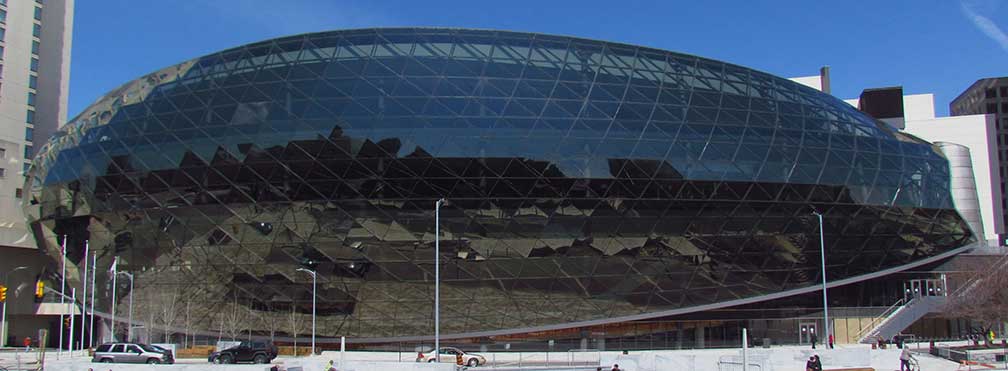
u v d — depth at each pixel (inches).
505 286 2229.3
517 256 2190.0
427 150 2123.5
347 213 2158.0
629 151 2186.3
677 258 2287.2
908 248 2578.7
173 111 2351.1
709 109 2351.1
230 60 2428.6
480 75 2266.2
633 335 2386.8
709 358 1620.3
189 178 2246.6
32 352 2541.8
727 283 2374.5
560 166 2142.0
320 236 2188.7
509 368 1721.2
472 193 2130.9
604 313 2319.1
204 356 2214.6
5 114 4362.7
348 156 2139.5
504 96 2223.2
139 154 2322.8
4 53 4394.7
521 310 2276.1
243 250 2255.2
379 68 2278.5
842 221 2416.3
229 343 2278.5
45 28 4761.3
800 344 2508.6
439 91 2218.3
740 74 2556.6
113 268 2311.8
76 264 2640.3
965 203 2977.4
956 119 3654.0
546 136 2161.7
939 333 2753.4
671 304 2357.3
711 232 2277.3
